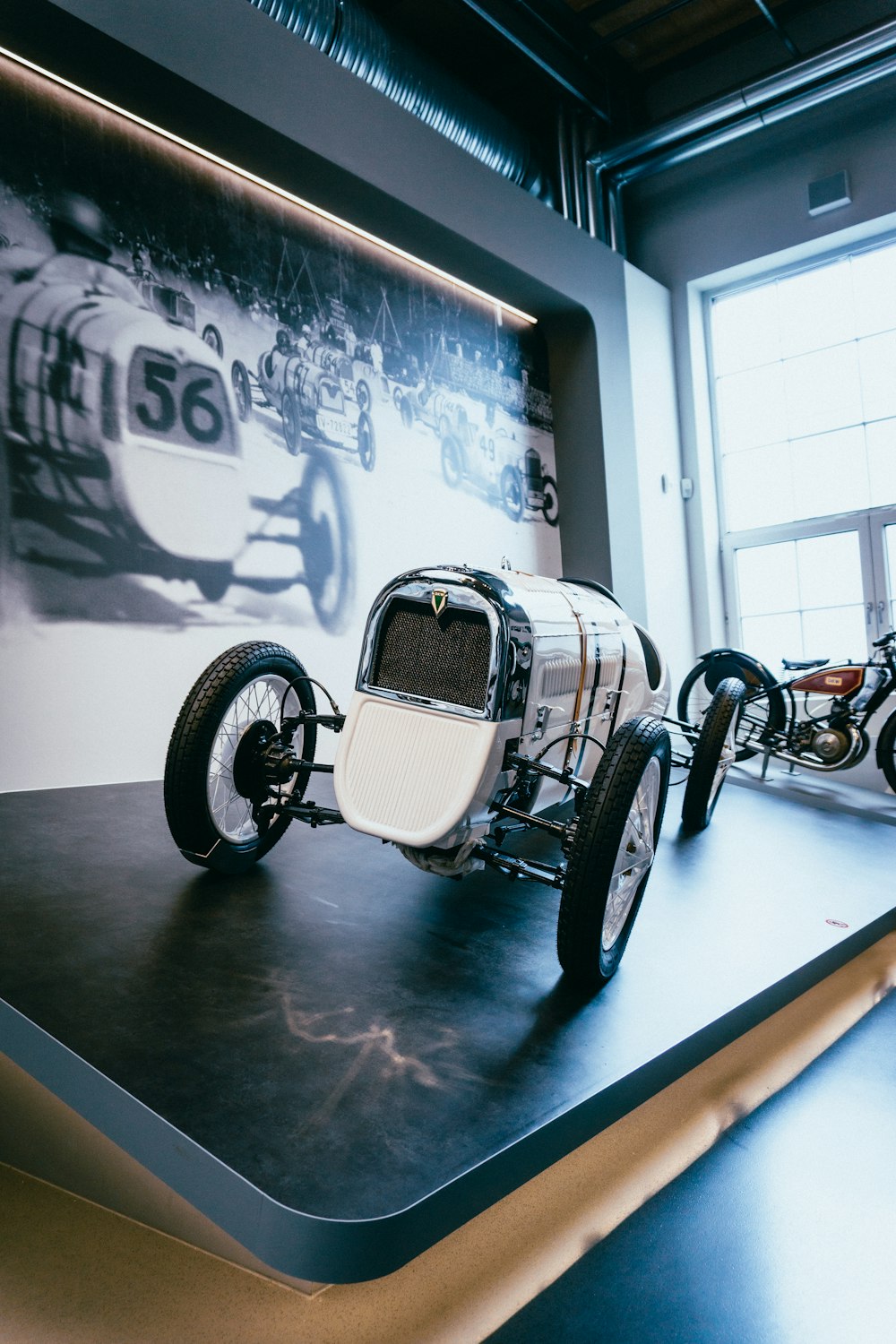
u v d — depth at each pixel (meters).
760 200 6.46
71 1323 1.24
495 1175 1.34
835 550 6.44
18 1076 1.59
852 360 6.34
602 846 1.84
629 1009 1.91
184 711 2.23
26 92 3.42
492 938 2.21
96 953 1.88
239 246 4.16
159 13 3.43
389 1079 1.52
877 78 5.49
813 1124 1.82
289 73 3.93
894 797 5.08
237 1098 1.42
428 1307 1.28
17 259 3.37
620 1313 1.29
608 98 6.38
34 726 3.37
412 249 4.98
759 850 3.46
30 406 3.38
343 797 2.02
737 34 6.21
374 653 2.08
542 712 2.14
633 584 6.23
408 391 5.04
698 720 6.79
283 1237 1.17
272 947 2.00
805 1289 1.35
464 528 5.41
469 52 5.98
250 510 4.15
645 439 6.55
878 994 2.51
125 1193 1.45
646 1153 1.67
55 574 3.44
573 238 5.79
